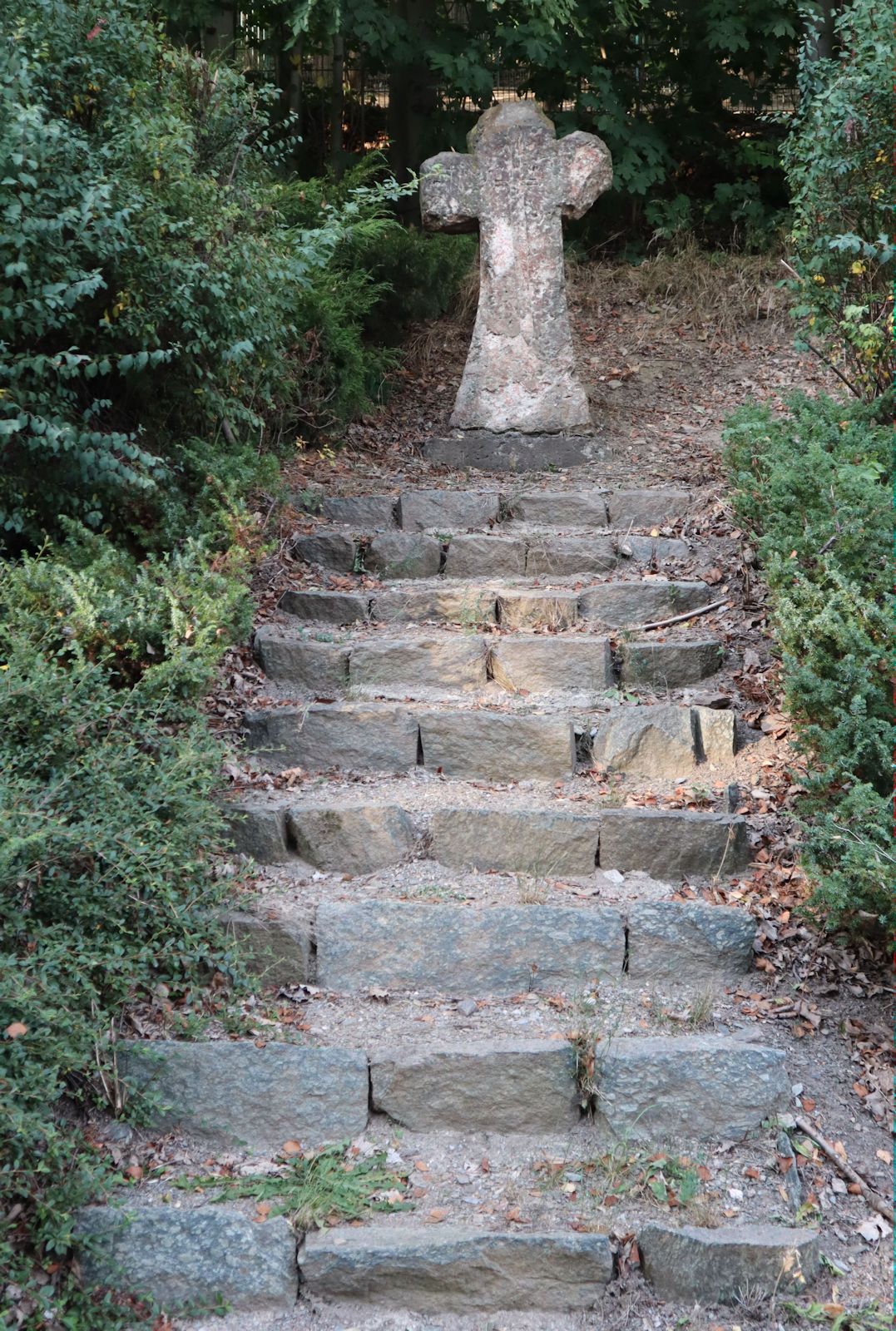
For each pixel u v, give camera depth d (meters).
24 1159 2.85
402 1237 2.84
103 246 4.57
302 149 10.96
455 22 10.38
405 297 8.64
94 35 4.89
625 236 10.42
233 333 5.34
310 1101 3.19
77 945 3.17
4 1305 2.64
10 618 3.92
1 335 4.59
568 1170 3.08
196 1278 2.78
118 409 5.57
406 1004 3.54
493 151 7.14
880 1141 3.16
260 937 3.62
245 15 9.48
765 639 5.17
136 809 3.45
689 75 10.41
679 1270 2.81
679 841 4.04
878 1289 2.81
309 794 4.35
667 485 6.58
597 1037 3.33
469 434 7.22
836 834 3.60
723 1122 3.17
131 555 4.99
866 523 4.61
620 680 5.05
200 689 4.07
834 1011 3.53
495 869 4.06
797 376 7.95
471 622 5.33
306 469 6.91
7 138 4.10
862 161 5.68
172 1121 3.16
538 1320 2.78
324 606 5.45
